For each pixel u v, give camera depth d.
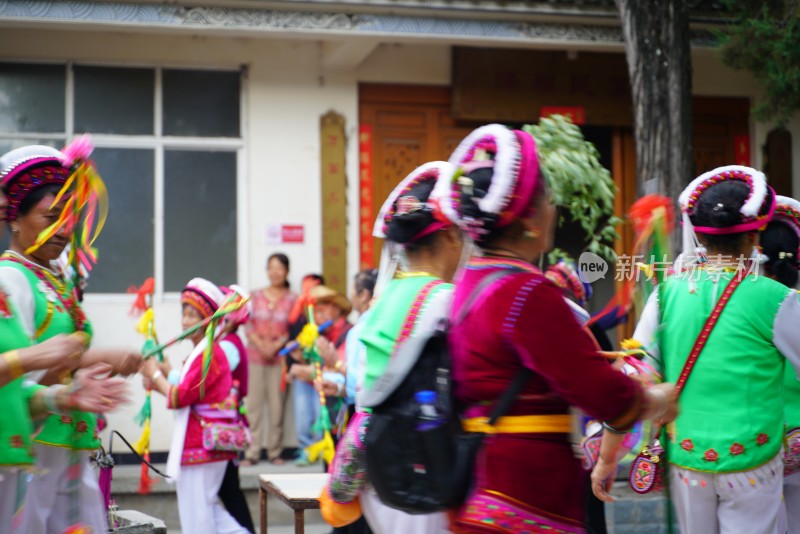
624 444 4.29
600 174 7.78
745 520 4.77
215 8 11.37
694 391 4.83
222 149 12.41
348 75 12.70
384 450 3.56
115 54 12.09
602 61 13.12
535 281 3.32
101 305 11.98
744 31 10.70
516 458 3.28
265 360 11.73
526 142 3.46
